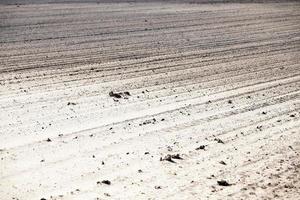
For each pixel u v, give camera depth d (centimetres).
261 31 4441
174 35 4044
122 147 1577
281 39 4047
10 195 1227
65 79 2478
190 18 5088
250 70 2834
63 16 4962
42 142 1594
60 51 3250
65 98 2127
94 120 1847
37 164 1417
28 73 2584
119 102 2095
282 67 2934
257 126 1817
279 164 1464
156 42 3694
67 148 1552
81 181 1314
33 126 1747
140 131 1738
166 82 2484
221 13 5572
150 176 1355
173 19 4978
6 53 3123
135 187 1283
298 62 3116
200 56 3216
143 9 5706
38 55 3091
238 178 1355
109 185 1292
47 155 1488
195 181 1330
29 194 1233
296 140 1678
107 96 2184
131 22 4694
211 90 2350
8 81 2388
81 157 1482
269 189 1295
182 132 1738
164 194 1245
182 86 2412
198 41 3800
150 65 2894
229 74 2712
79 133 1698
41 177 1332
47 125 1767
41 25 4362
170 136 1694
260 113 1989
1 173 1351
